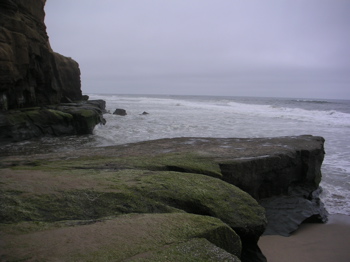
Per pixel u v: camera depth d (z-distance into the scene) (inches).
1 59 556.4
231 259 109.5
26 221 132.6
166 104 2101.4
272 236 246.1
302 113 1268.5
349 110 1638.8
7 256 103.5
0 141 536.1
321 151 344.5
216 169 249.3
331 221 275.7
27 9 757.3
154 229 128.6
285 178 306.3
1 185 164.6
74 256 105.0
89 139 610.9
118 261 103.0
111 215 149.7
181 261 105.1
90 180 186.7
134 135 658.2
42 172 204.2
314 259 213.2
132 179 195.3
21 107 671.8
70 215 144.4
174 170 243.8
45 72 802.2
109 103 2117.4
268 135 660.7
